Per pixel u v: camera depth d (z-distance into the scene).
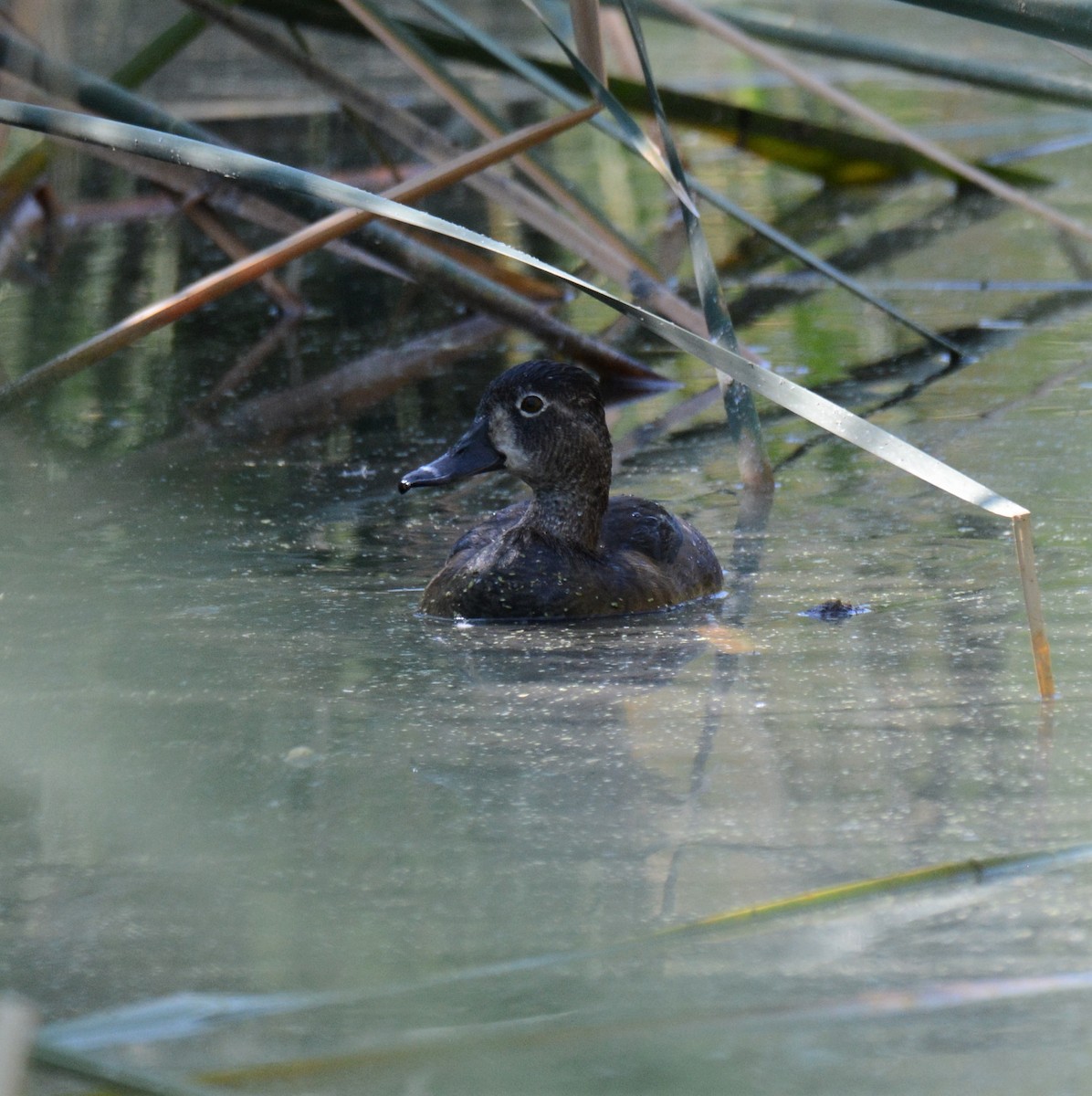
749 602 10.30
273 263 11.84
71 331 16.83
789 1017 5.16
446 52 15.81
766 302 18.39
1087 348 15.94
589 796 7.21
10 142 18.11
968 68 15.20
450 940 5.91
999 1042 5.20
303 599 10.50
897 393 14.79
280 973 5.70
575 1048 5.27
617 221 21.73
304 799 7.26
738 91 27.45
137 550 11.41
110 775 7.59
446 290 15.71
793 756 7.59
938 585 10.30
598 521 10.68
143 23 26.02
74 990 5.62
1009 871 6.21
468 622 10.15
